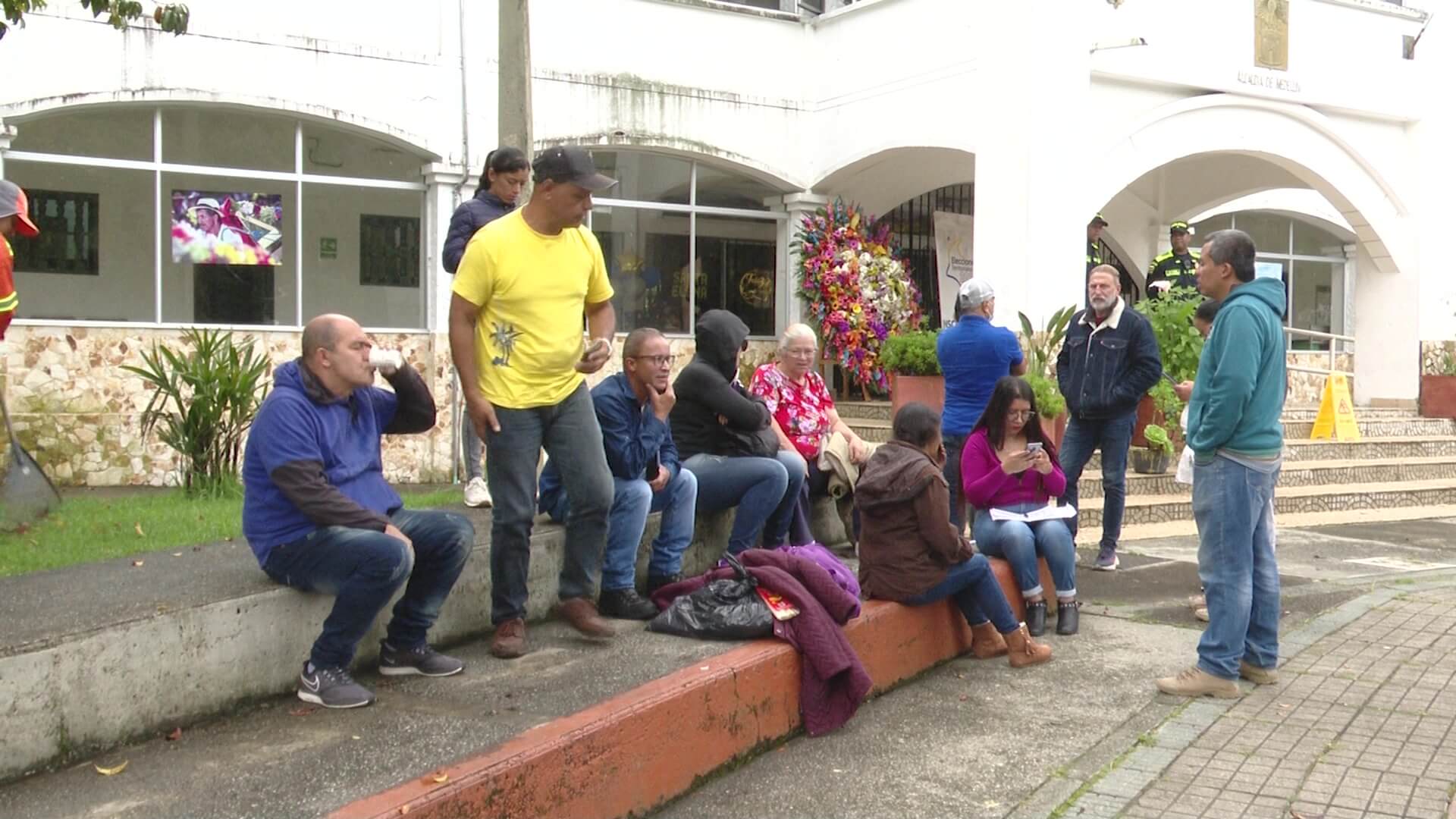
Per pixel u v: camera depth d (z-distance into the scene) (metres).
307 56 11.23
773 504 6.39
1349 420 13.27
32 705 3.78
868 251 13.93
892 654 5.85
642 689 4.48
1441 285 14.35
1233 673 5.73
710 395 6.43
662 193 13.48
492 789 3.65
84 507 7.59
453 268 6.56
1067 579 6.83
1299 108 13.06
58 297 10.62
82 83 10.33
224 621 4.38
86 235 10.70
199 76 10.77
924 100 12.66
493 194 6.70
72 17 10.26
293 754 3.98
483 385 5.01
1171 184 15.12
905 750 5.05
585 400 5.18
